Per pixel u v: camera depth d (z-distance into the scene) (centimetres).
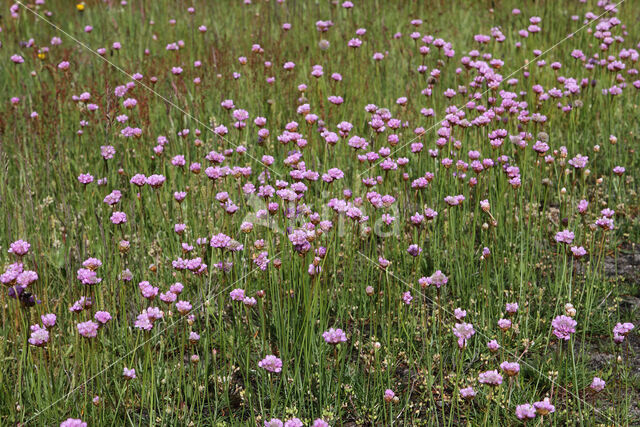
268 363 324
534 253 478
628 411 345
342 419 349
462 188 514
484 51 761
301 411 347
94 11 989
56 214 516
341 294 425
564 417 343
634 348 394
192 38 845
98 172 575
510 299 430
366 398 353
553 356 387
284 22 928
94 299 374
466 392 308
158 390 365
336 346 349
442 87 715
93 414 326
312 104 659
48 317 320
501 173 478
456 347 383
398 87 705
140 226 437
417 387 370
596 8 890
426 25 868
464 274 449
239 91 682
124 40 862
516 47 750
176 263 391
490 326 401
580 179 555
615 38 714
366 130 634
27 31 891
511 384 352
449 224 476
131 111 616
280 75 709
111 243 439
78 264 441
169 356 391
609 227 407
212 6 996
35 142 606
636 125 629
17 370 367
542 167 558
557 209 532
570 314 337
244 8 984
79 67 780
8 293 366
